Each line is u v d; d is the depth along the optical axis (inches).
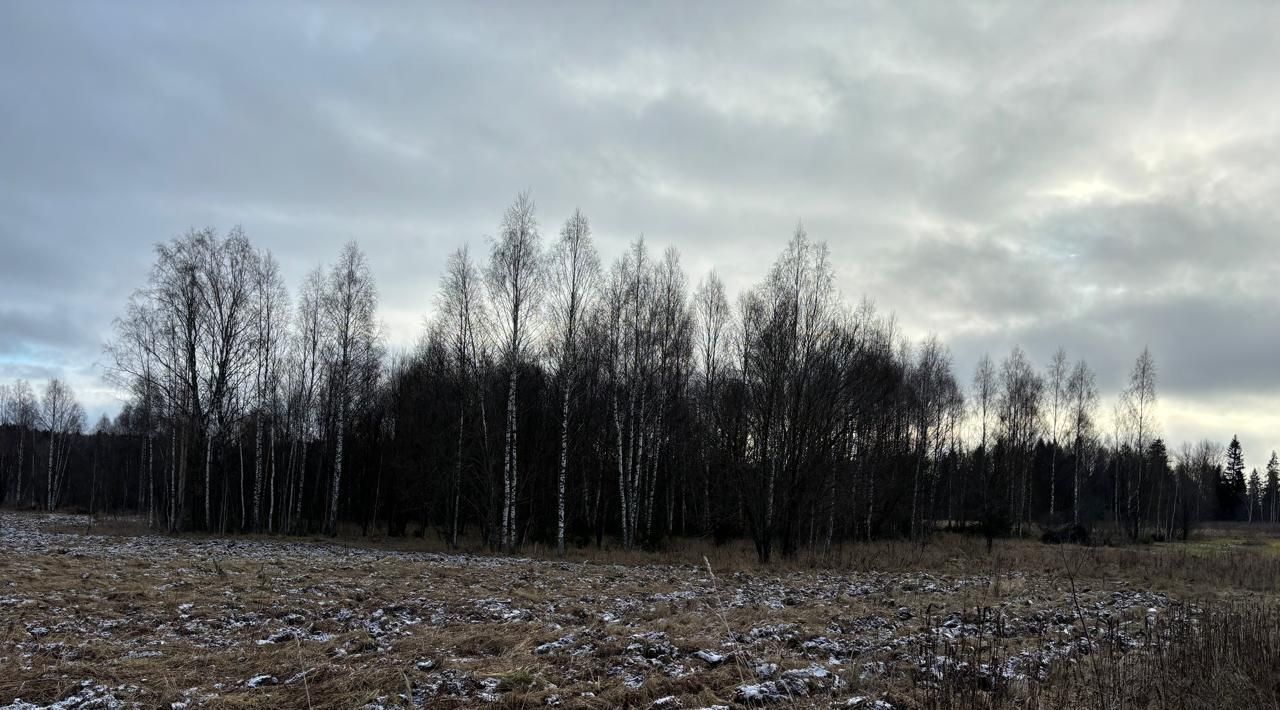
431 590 685.3
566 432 1325.0
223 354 1626.5
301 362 1754.4
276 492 2103.8
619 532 1807.3
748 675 355.3
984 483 2204.7
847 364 1320.1
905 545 1619.1
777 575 1015.6
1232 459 4311.0
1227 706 296.5
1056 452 2635.3
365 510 1950.1
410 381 1925.4
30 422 3358.8
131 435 2637.8
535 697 316.8
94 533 1503.4
